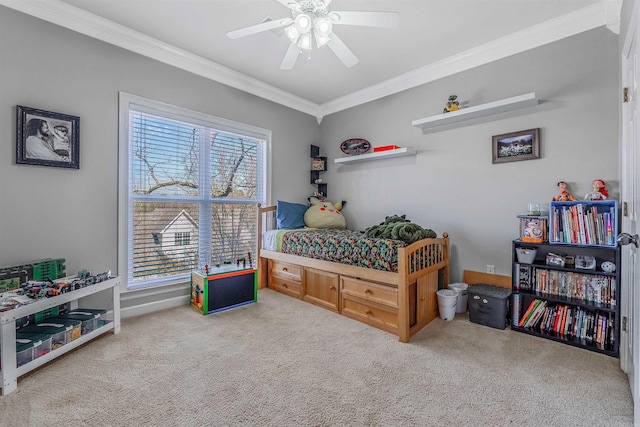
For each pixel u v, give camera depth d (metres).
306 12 1.73
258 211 3.65
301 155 4.20
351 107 4.01
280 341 2.18
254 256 3.69
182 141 3.04
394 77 3.40
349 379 1.70
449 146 3.06
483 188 2.83
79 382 1.65
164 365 1.83
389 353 2.00
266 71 3.29
